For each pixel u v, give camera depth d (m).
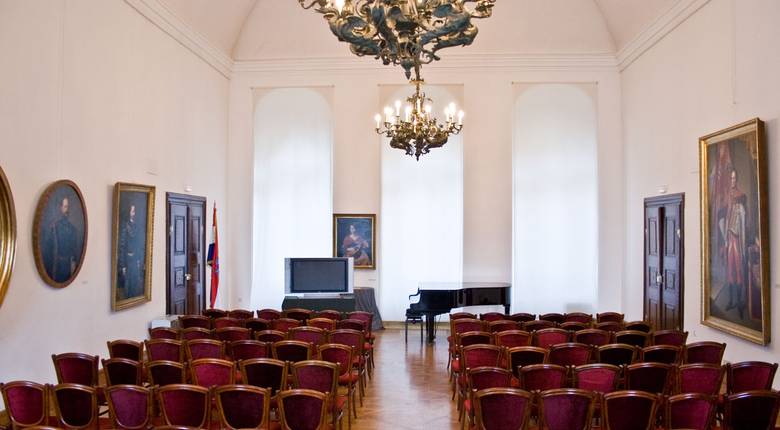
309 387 5.77
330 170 15.42
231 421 4.90
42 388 4.93
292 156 15.54
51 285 7.85
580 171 14.97
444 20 6.37
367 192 14.83
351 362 6.82
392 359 10.73
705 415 4.66
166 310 11.39
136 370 5.94
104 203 9.20
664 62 11.77
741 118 8.80
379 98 14.93
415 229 15.41
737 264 8.73
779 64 7.84
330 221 15.34
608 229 14.35
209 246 13.22
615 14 13.53
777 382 7.77
